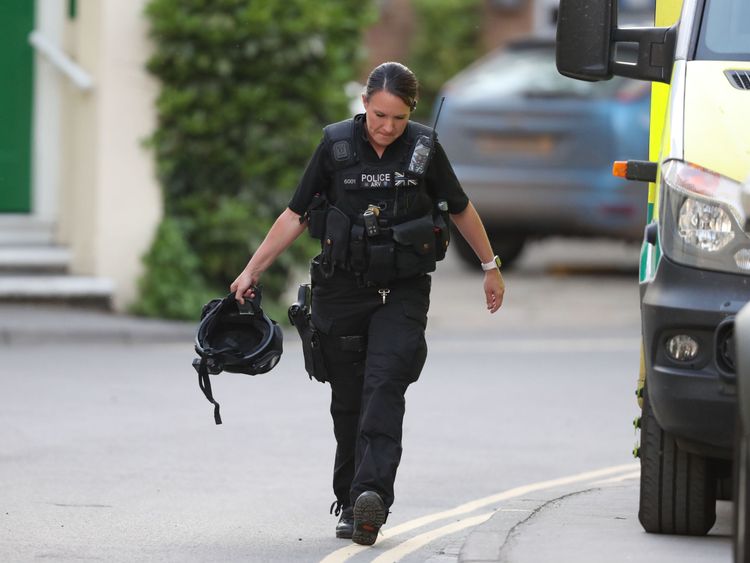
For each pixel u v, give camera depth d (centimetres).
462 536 2686
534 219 6856
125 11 5334
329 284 2552
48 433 3553
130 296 5403
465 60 12112
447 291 6788
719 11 2631
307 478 3148
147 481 3088
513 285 6975
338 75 5497
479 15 12181
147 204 5403
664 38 2639
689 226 2325
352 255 2508
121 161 5369
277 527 2725
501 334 5584
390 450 2525
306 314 2606
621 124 6681
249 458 3334
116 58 5338
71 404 3919
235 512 2838
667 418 2336
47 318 5159
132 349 4938
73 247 5503
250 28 5347
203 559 2473
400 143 2525
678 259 2325
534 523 2619
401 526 2766
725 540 2495
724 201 2309
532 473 3262
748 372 1822
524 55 7031
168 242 5347
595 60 2636
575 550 2402
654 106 2728
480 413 3981
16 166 5528
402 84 2461
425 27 12156
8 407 3859
